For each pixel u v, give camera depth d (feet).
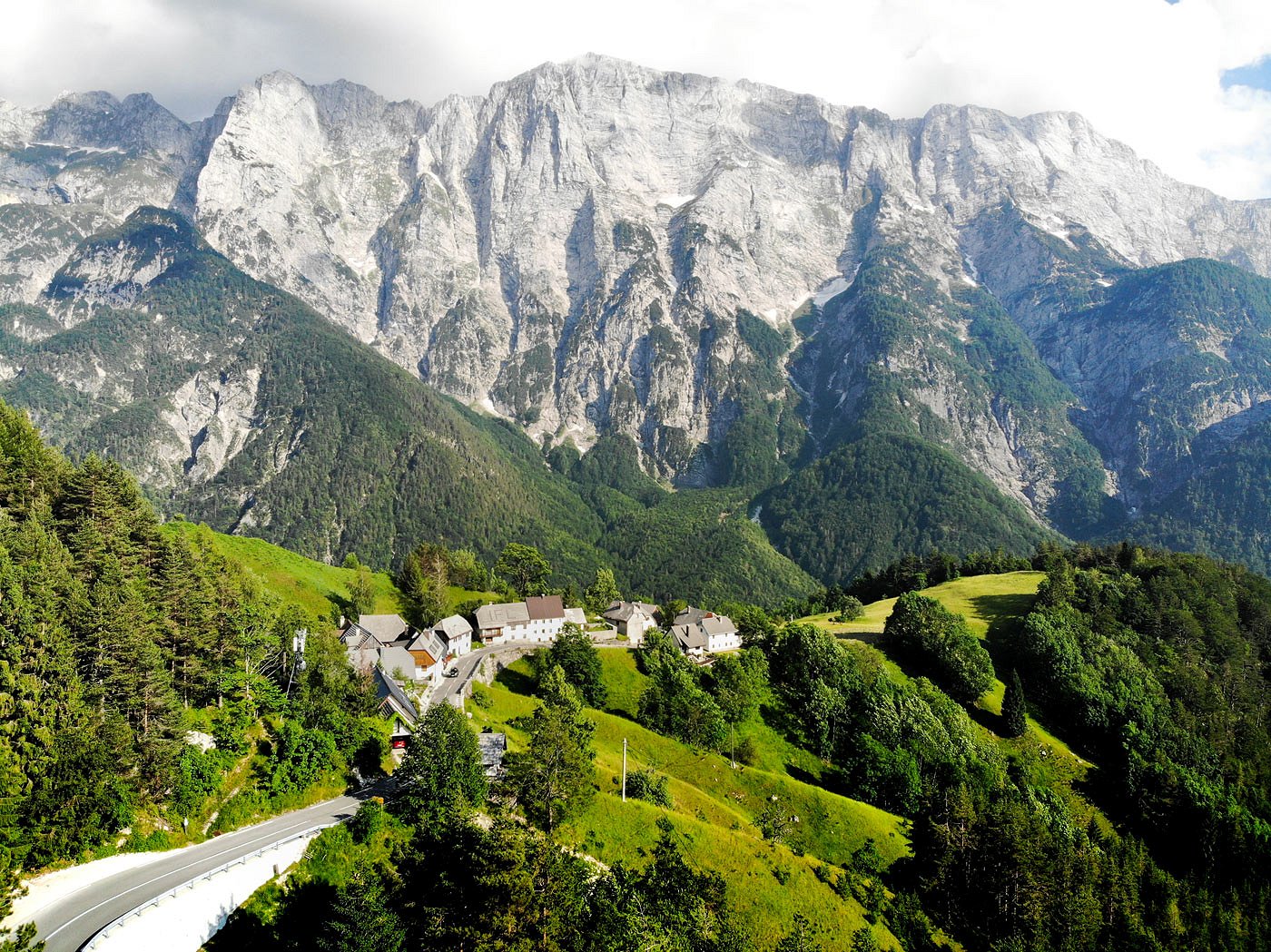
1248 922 350.43
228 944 168.14
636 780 284.61
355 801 223.92
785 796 337.11
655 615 593.01
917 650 520.42
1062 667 505.66
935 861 296.30
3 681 182.19
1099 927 295.28
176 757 203.92
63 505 297.12
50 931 152.05
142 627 218.38
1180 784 417.08
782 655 469.16
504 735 285.02
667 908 202.18
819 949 224.74
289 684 277.44
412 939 162.40
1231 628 593.01
